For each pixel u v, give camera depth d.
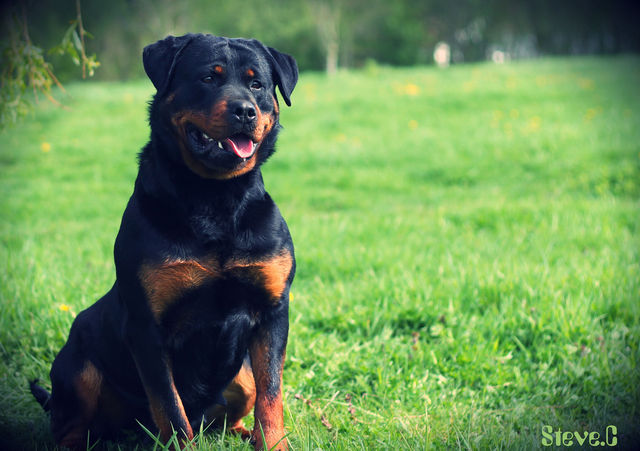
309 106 16.34
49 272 4.86
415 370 3.50
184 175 2.67
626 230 6.02
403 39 52.69
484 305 4.21
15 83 3.41
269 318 2.74
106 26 41.28
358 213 7.73
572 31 52.28
